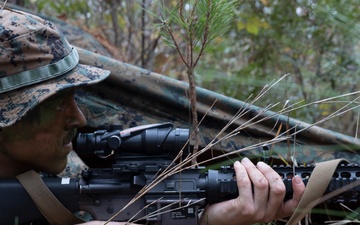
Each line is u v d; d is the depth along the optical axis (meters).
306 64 4.16
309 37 4.04
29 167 2.20
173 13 2.37
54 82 2.12
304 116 3.74
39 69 2.09
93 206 2.16
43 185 2.12
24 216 2.13
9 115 2.04
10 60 2.05
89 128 3.00
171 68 5.00
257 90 3.98
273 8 4.34
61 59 2.15
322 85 3.54
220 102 2.92
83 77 2.18
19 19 2.11
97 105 2.99
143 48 4.96
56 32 2.17
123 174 2.14
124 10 5.47
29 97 2.05
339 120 3.74
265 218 2.09
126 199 2.15
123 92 3.00
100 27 5.04
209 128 2.94
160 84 2.98
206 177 2.13
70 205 2.14
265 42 4.30
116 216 2.14
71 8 5.29
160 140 2.12
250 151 2.88
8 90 2.05
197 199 2.11
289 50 4.30
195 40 2.51
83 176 2.14
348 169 2.09
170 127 2.17
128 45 5.18
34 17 2.16
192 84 2.50
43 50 2.11
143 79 2.98
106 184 2.13
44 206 2.11
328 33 4.16
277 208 2.08
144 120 3.00
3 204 2.12
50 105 2.11
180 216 2.10
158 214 2.08
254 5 4.39
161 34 2.65
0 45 2.05
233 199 2.12
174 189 2.11
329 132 2.85
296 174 2.12
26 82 2.07
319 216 2.66
